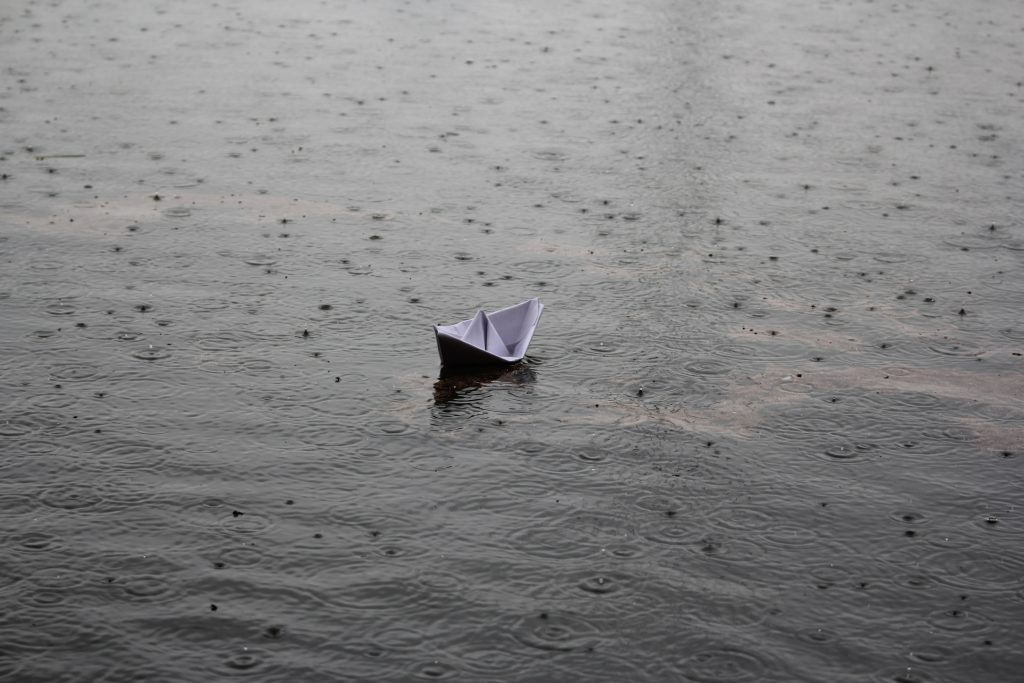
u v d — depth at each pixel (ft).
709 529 15.08
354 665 12.51
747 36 47.24
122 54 41.09
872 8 53.83
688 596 13.75
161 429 17.17
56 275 22.74
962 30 49.60
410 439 17.07
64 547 14.39
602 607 13.53
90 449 16.58
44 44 42.19
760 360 19.97
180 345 19.90
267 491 15.70
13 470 16.01
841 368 19.75
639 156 31.89
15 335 20.07
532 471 16.31
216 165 29.86
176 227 25.52
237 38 44.09
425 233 25.67
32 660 12.50
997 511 15.64
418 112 35.27
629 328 21.12
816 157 32.35
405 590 13.74
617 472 16.34
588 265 24.12
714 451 16.96
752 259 24.76
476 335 19.54
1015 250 25.72
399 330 20.75
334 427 17.34
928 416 18.16
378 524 15.03
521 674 12.44
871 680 12.48
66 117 33.55
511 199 28.12
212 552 14.38
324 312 21.38
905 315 22.07
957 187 30.07
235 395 18.22
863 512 15.53
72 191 27.63
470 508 15.42
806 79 40.83
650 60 42.78
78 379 18.61
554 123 34.68
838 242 25.94
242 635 12.95
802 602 13.70
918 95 39.17
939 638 13.14
